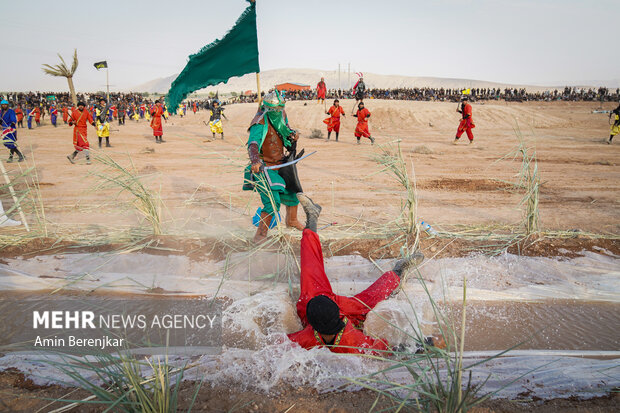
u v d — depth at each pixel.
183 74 5.91
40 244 5.12
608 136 19.34
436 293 4.04
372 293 3.60
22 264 4.60
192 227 5.79
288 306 3.73
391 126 24.50
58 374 2.84
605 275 4.44
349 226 5.94
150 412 2.28
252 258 4.78
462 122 16.16
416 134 20.88
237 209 6.74
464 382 2.72
